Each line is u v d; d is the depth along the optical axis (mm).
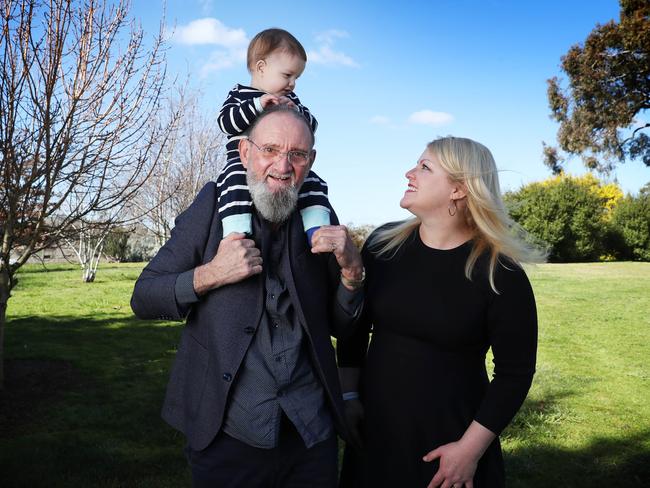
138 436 4449
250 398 1795
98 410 4973
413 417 1926
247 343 1797
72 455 4004
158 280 1835
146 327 8922
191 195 14070
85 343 7660
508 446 4496
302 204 2041
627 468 4113
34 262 21344
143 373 6270
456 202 2043
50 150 4629
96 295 12375
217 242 1921
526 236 2113
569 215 25375
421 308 1955
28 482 3564
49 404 5105
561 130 24984
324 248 1770
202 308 1865
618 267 21109
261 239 1913
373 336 2121
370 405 2020
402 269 2062
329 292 2037
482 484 1906
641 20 20906
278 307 1856
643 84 23203
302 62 2699
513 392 1845
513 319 1882
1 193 4758
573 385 6309
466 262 1965
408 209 2086
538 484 3854
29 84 4391
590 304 12406
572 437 4730
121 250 23750
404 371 1970
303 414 1833
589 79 23172
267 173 1846
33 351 6992
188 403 1856
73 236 5504
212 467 1804
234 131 2207
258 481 1820
